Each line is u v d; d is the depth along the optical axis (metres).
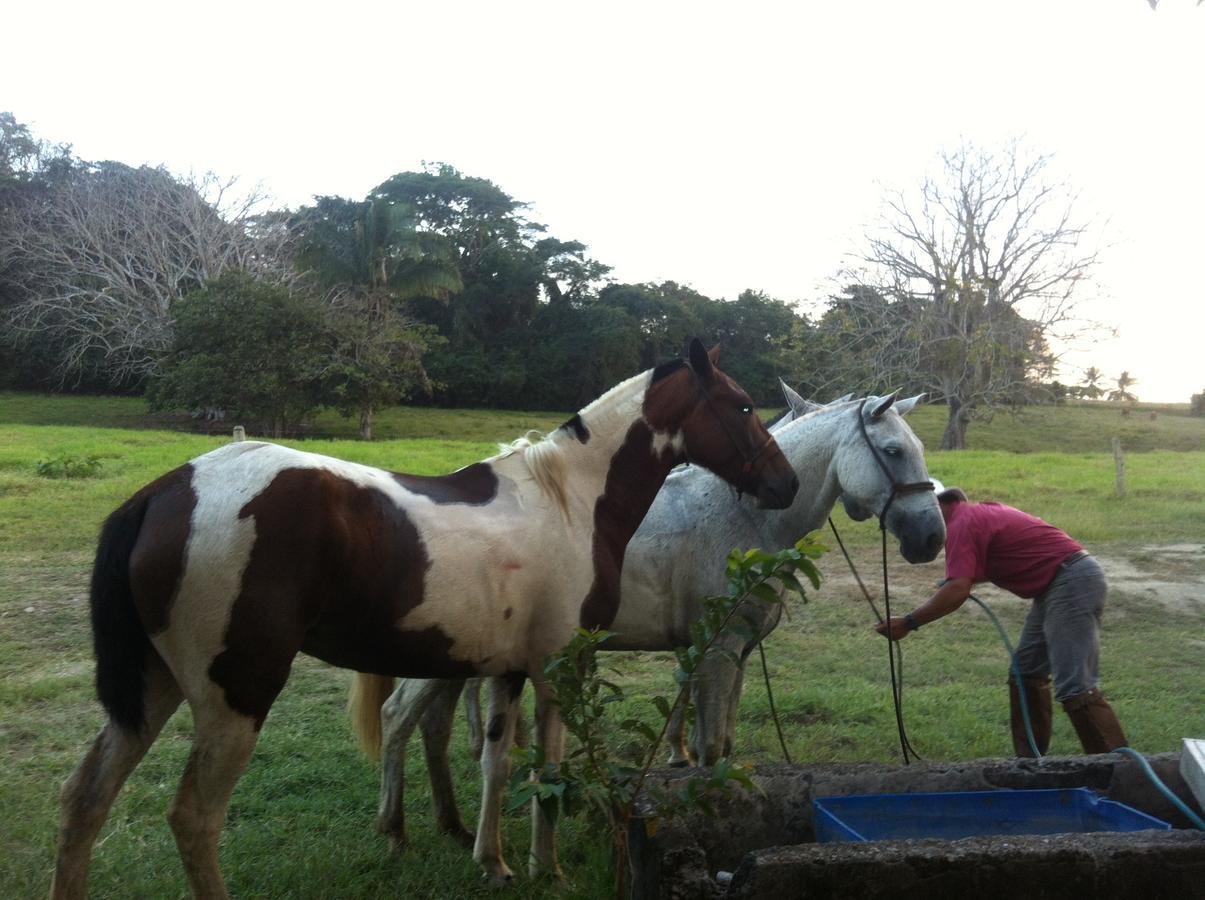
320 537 3.15
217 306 33.06
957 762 3.87
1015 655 5.23
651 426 4.15
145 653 3.19
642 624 4.64
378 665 3.51
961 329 32.56
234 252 40.34
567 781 3.02
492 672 3.71
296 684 6.61
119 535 3.11
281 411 33.69
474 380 49.25
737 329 57.31
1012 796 3.59
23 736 5.38
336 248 37.88
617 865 3.12
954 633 8.47
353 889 3.78
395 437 36.97
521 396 51.50
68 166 44.72
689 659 3.06
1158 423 45.81
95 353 43.03
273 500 3.10
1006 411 34.25
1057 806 3.59
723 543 4.62
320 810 4.56
